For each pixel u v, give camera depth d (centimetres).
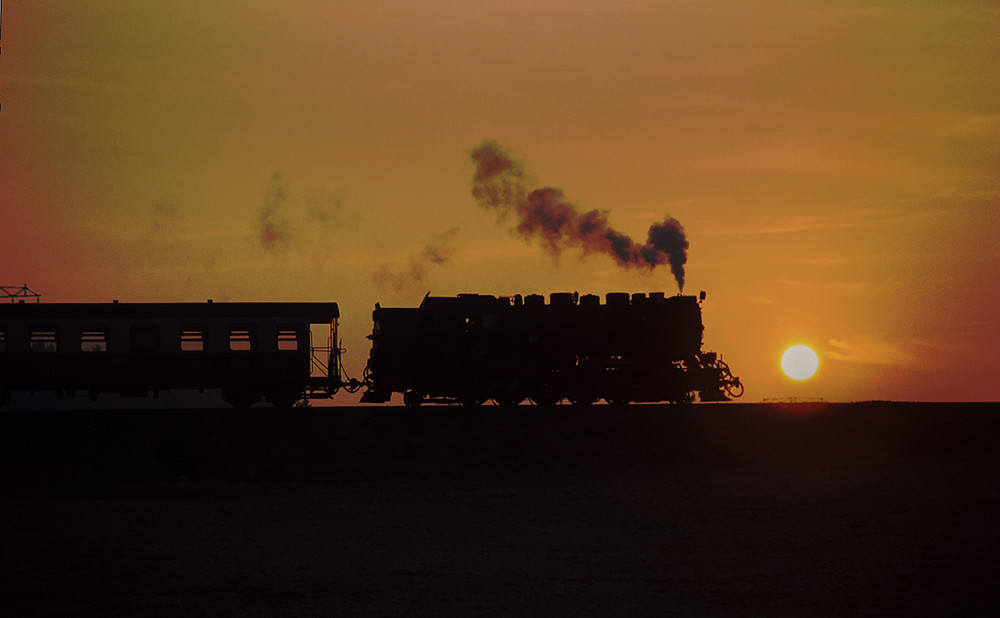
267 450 7744
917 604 3806
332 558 4759
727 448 8456
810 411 9275
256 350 8612
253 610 3775
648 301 9725
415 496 6712
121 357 8419
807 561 4591
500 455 7988
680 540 5169
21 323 8312
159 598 3969
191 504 6378
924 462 8038
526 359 9319
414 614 3712
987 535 5125
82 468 7406
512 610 3766
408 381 9106
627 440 8362
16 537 5212
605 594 4012
